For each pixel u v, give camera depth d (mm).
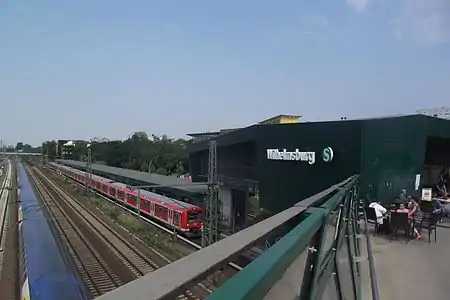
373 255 8102
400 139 18031
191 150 41656
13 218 57594
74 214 54188
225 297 787
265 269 990
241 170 28531
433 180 21984
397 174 17797
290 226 1755
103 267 30688
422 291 5883
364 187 16656
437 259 7809
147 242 35938
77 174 92000
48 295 25438
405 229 9844
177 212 35344
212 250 994
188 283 749
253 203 25922
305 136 19625
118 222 45438
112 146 108500
